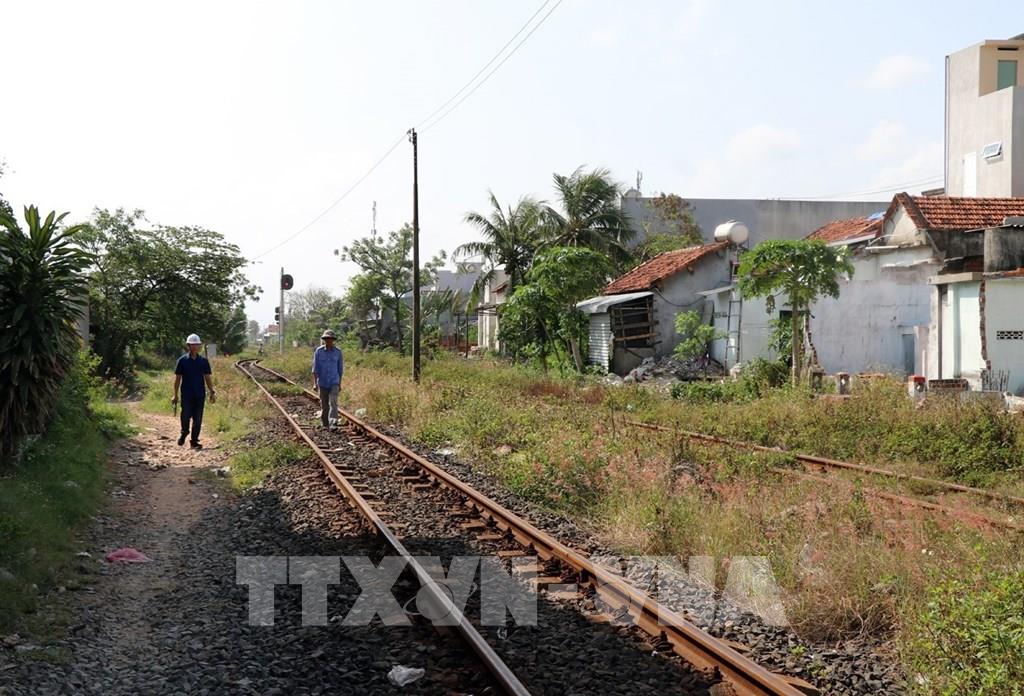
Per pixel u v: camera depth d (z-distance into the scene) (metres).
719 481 10.61
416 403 19.33
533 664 5.22
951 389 17.28
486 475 11.82
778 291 25.94
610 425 14.68
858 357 25.64
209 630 6.01
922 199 25.25
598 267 30.56
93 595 6.79
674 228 47.69
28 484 9.10
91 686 5.05
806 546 7.05
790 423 15.20
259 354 70.50
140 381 33.00
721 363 30.14
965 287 19.19
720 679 5.04
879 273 25.72
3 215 10.16
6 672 5.05
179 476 12.31
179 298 37.44
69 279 10.35
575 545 8.17
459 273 54.50
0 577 6.37
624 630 5.84
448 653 5.39
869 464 12.24
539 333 35.88
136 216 36.72
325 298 102.94
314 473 11.77
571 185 39.06
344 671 5.18
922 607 5.65
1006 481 10.74
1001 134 32.62
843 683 5.10
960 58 35.72
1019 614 5.01
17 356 9.71
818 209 49.72
